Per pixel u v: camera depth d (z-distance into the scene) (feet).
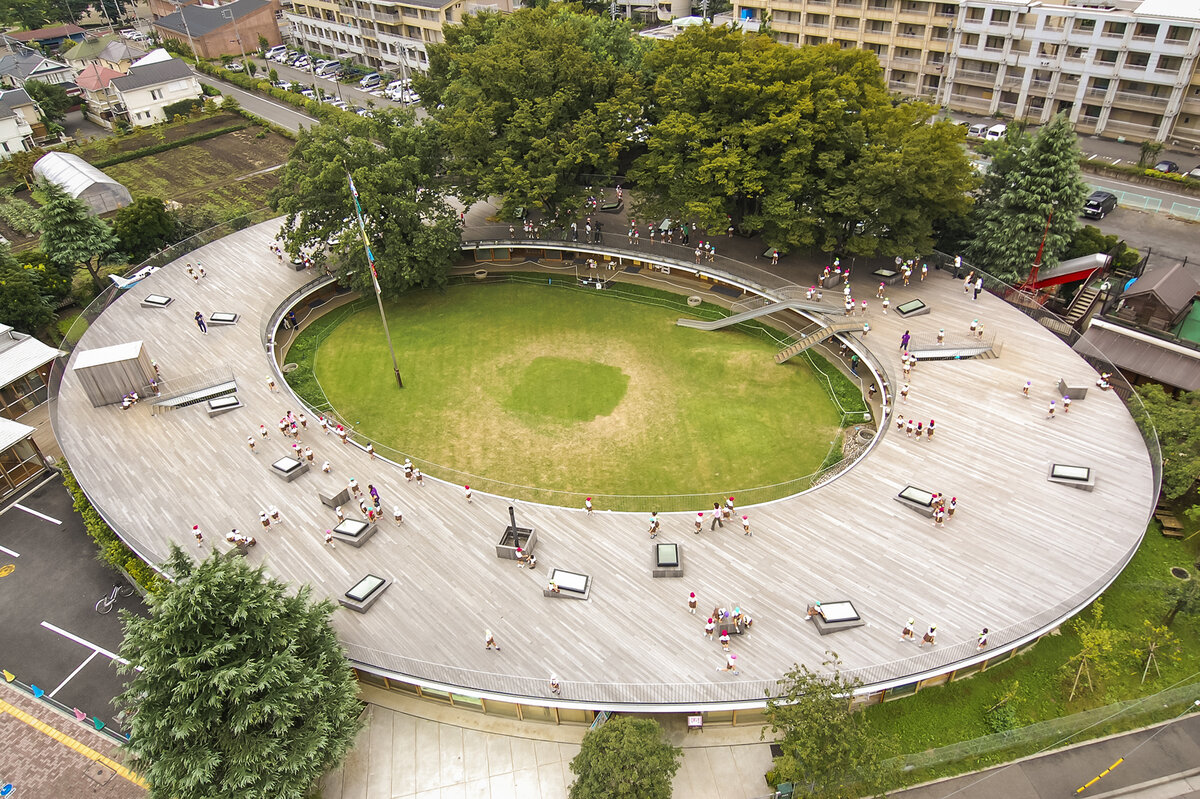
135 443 157.28
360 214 160.66
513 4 423.64
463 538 132.77
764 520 132.26
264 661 97.19
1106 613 123.44
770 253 208.03
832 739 92.89
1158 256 214.48
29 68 413.59
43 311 208.64
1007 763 105.40
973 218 201.16
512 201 200.44
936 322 177.58
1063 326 173.06
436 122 216.33
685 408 175.63
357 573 126.31
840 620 111.86
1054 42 280.72
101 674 127.03
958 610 114.11
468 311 215.92
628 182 250.57
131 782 110.93
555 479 157.69
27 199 306.76
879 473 139.95
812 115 181.27
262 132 363.56
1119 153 271.69
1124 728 108.58
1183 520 138.21
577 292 221.87
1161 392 151.94
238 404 167.02
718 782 104.47
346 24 457.68
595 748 96.07
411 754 109.91
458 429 172.96
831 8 329.11
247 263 225.76
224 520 137.80
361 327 211.00
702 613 116.78
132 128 373.61
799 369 185.68
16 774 112.57
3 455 163.12
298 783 94.12
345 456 152.87
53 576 145.07
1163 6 263.29
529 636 114.83
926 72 319.47
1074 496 131.95
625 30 249.34
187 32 486.79
